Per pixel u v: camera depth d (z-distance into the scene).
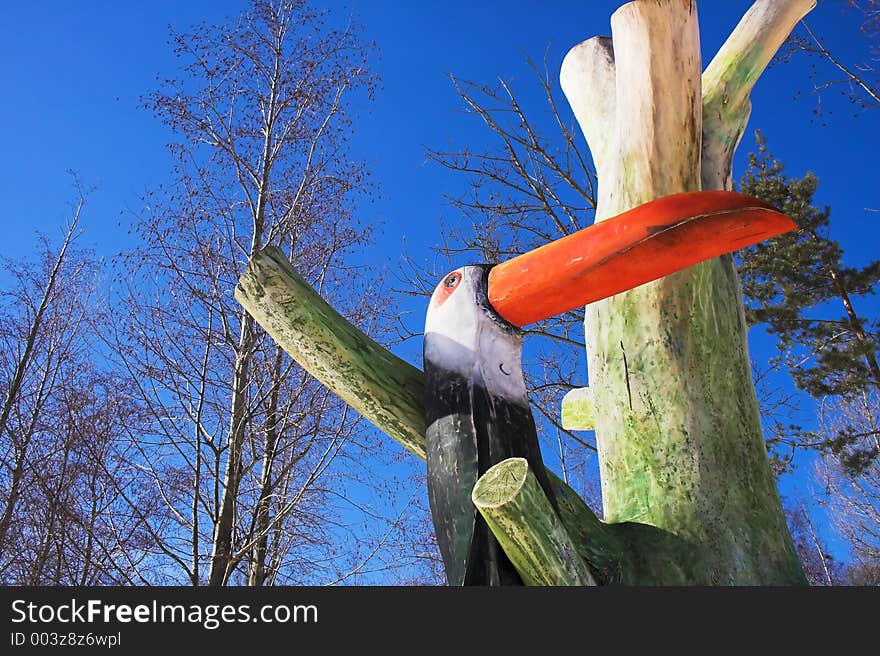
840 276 11.71
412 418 2.54
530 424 2.24
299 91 10.12
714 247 2.06
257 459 8.69
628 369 2.77
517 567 2.10
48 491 8.82
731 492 2.56
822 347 11.65
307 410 8.90
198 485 8.20
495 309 2.28
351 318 9.53
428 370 2.30
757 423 2.75
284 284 2.60
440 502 2.20
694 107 2.89
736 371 2.76
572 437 7.65
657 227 2.05
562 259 2.17
